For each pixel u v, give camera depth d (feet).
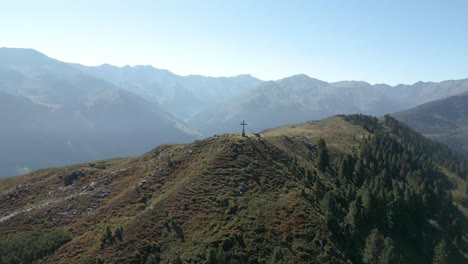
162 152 380.17
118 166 387.34
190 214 222.28
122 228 217.97
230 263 177.06
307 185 288.51
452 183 602.44
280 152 348.79
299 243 204.13
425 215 343.26
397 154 525.75
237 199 239.50
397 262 223.71
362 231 249.34
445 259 273.33
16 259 209.46
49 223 268.00
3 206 326.85
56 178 371.15
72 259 198.70
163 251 193.06
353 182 365.61
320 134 611.88
